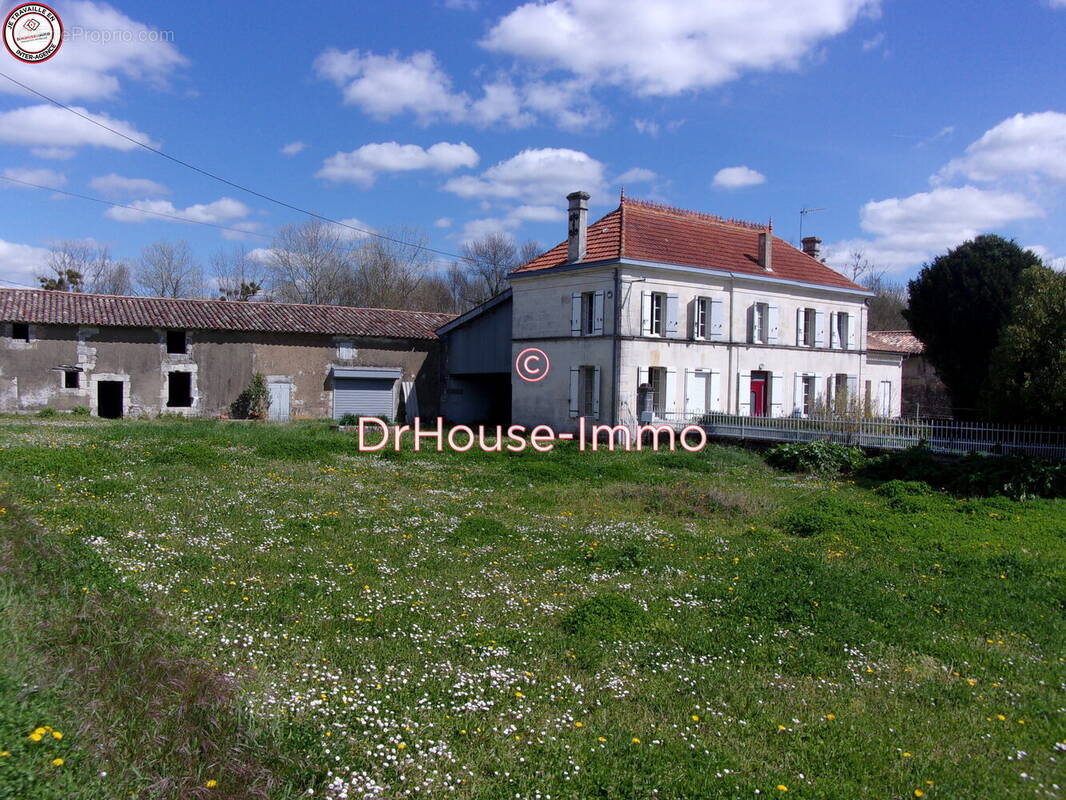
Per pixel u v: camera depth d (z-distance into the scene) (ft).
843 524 38.47
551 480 52.31
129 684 16.11
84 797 12.16
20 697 14.29
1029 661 22.02
